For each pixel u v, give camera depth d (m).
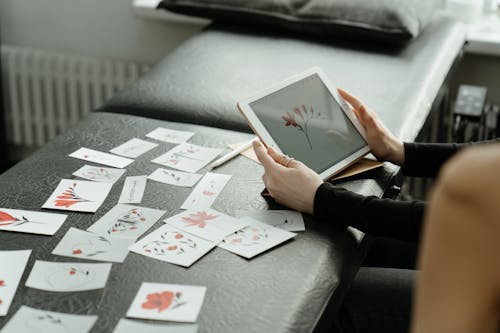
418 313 0.68
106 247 1.26
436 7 2.45
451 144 1.54
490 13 2.69
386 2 2.22
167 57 2.14
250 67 2.05
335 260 1.27
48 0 3.06
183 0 2.42
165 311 1.10
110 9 3.00
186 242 1.28
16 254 1.23
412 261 1.57
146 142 1.65
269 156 1.42
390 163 1.56
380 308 1.35
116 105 1.86
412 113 1.81
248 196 1.44
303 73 1.58
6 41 3.17
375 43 2.22
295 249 1.27
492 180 0.61
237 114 1.79
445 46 2.23
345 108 1.57
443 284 0.65
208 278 1.18
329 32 2.25
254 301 1.14
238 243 1.28
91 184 1.46
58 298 1.13
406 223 1.27
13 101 3.20
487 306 0.64
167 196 1.43
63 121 3.21
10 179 1.47
